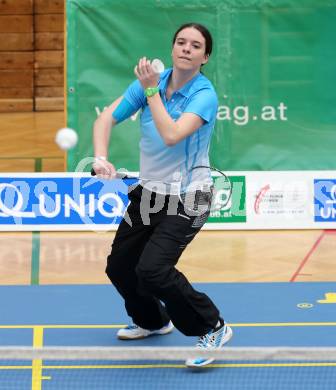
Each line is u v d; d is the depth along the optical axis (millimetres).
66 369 11359
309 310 13703
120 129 18719
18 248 17203
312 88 18703
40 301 14180
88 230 18312
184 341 12359
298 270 15875
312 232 18422
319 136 18844
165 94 10805
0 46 34219
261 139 18797
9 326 13031
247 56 18562
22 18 34125
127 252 11469
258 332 12711
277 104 18734
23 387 10750
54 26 34281
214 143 18734
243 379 11047
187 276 15484
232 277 15453
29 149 26844
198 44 10438
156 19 18391
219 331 11492
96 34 18391
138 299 11945
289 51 18578
